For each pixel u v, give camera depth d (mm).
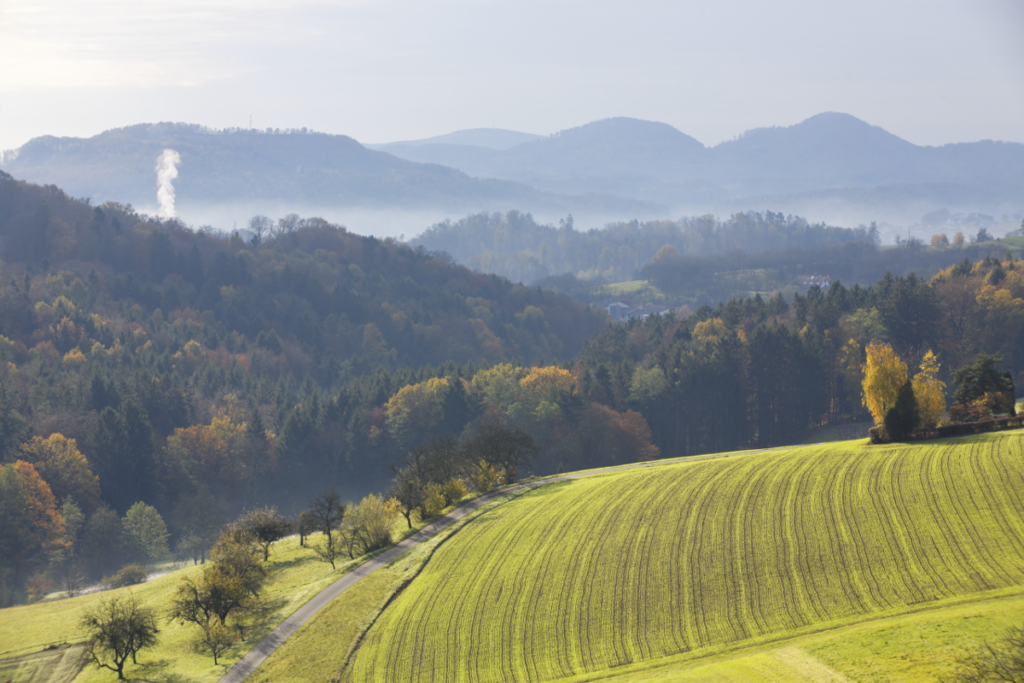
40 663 55906
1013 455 63688
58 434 118250
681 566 56344
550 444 125312
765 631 46531
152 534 107000
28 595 93750
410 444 137000
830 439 131000
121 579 92812
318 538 83188
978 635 39750
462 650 49719
